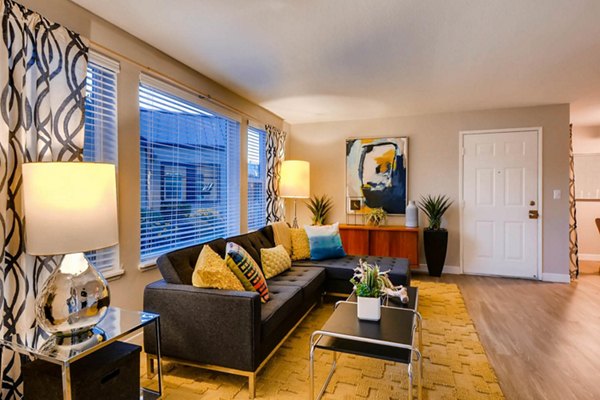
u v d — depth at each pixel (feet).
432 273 14.89
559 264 14.16
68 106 6.35
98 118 7.36
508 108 14.66
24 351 4.74
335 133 17.24
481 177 15.10
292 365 7.30
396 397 6.17
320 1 6.53
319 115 16.05
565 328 9.23
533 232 14.49
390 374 6.97
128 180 8.00
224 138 12.22
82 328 5.10
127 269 7.98
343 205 17.11
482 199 15.10
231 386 6.48
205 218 11.13
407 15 7.06
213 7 6.77
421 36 8.00
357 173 16.76
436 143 15.65
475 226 15.21
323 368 7.18
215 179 11.68
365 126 16.75
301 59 9.37
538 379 6.73
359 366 7.29
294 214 17.97
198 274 6.64
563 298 11.85
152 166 8.88
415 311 6.81
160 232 9.18
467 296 12.08
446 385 6.53
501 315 10.21
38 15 5.85
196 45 8.52
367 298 6.26
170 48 8.69
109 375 5.12
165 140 9.35
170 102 9.52
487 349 8.02
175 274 7.02
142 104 8.54
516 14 7.01
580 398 6.12
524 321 9.73
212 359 6.35
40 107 5.88
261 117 14.73
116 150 7.68
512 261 14.78
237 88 11.93
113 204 5.26
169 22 7.39
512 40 8.20
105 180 5.07
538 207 14.42
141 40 8.25
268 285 8.87
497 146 14.85
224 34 7.92
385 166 16.31
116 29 7.61
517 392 6.30
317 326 9.41
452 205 15.47
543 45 8.48
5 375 5.43
